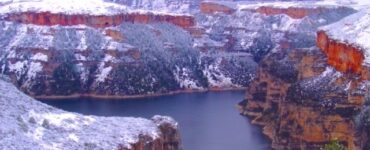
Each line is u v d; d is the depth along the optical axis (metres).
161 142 87.25
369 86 112.19
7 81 101.75
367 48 124.38
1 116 78.31
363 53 123.12
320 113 121.25
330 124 119.06
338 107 120.00
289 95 138.25
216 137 142.62
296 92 135.12
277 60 179.88
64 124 83.31
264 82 178.88
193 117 173.50
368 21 140.75
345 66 129.25
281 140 131.50
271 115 158.50
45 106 89.69
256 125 160.12
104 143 79.50
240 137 143.62
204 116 175.38
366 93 111.50
